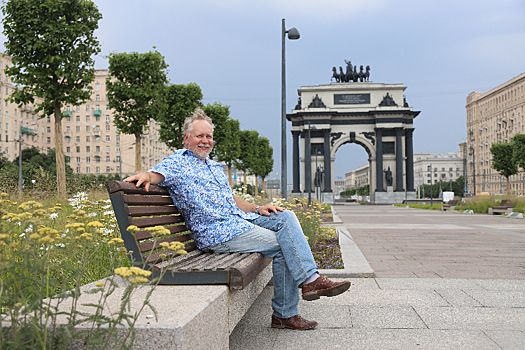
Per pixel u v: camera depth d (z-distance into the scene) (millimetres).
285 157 18000
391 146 66500
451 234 12266
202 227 3568
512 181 117562
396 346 3162
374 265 6840
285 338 3389
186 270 2783
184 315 2076
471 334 3412
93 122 96812
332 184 66562
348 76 70812
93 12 16641
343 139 66938
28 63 15906
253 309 4297
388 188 65000
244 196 12852
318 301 4578
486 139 136875
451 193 54375
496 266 6664
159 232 2336
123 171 95125
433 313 4039
